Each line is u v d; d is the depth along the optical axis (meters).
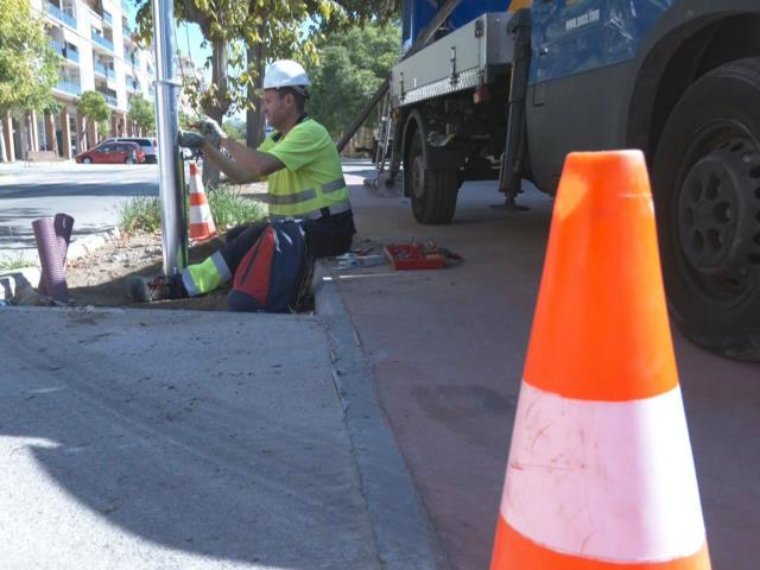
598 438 1.41
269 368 3.55
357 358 3.68
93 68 68.44
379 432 2.85
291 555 2.13
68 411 3.12
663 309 1.44
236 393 3.27
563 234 1.46
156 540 2.22
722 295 3.57
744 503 2.35
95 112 58.38
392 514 2.29
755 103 3.17
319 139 5.08
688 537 1.43
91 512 2.38
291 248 4.77
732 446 2.72
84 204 13.44
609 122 4.26
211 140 5.20
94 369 3.57
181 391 3.30
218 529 2.27
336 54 41.34
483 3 8.48
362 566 2.08
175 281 5.21
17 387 3.37
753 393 3.17
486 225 8.64
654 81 3.89
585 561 1.41
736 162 3.30
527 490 1.47
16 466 2.67
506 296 4.97
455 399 3.19
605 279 1.41
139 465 2.67
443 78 7.37
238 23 8.30
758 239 3.24
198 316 4.41
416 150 8.88
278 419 3.02
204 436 2.89
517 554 1.48
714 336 3.54
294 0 8.44
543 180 5.38
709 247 3.45
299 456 2.71
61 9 59.81
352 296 4.96
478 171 8.68
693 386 3.25
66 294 5.34
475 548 2.14
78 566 2.11
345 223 5.24
